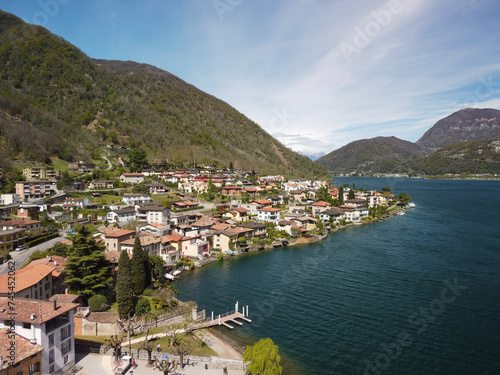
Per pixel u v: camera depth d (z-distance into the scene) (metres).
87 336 51.16
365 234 127.31
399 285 72.88
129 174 180.50
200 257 93.75
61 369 39.81
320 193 185.75
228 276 81.25
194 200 159.75
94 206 128.88
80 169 182.62
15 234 84.00
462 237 116.00
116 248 84.19
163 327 55.81
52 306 39.47
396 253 98.06
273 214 136.25
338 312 60.72
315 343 50.84
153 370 42.34
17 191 132.75
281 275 81.25
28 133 186.00
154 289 68.19
